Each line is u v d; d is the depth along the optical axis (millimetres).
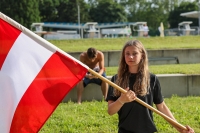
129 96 4828
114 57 18656
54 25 65062
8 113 4809
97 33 45562
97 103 11070
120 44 24078
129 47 5117
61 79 4977
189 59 19516
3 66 4863
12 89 4832
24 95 4852
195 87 12555
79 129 8219
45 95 4918
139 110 5109
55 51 4980
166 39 24953
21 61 4895
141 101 5004
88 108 10148
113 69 14953
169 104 10711
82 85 11586
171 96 12367
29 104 4867
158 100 5332
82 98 12008
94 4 87812
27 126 4859
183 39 25188
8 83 4832
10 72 4848
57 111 9820
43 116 4902
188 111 9680
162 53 19438
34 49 4953
